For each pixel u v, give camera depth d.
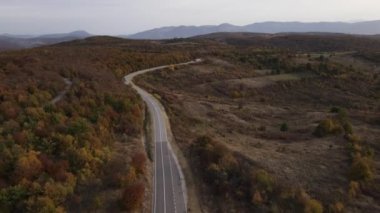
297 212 35.31
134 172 37.56
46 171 33.31
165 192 38.56
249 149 49.69
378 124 65.81
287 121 73.62
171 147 50.44
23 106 44.47
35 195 30.08
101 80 68.50
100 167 37.31
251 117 76.31
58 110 45.56
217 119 71.06
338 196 37.53
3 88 47.53
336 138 55.12
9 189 29.77
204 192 39.44
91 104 51.72
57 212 29.16
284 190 37.53
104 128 46.31
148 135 54.16
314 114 75.75
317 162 45.12
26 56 75.94
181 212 35.16
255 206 36.19
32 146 35.91
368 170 40.78
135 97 67.38
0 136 35.31
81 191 33.47
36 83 53.59
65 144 37.59
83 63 84.81
